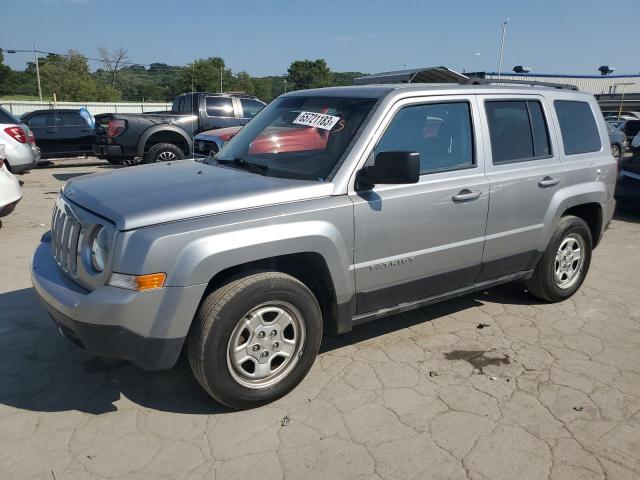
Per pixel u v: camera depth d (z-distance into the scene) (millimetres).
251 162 3730
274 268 3219
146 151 11672
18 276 5305
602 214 5090
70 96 59031
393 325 4406
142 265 2678
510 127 4273
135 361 2855
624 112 37375
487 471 2688
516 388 3457
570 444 2906
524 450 2850
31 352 3812
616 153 18172
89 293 2826
